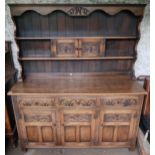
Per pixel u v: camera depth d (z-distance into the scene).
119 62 2.04
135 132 1.81
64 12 1.72
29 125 1.76
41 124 1.75
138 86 1.77
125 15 1.84
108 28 1.90
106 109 1.69
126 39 1.91
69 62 2.02
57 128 1.77
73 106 1.67
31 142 1.85
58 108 1.67
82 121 1.74
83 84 1.83
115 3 1.73
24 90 1.66
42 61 2.00
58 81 1.92
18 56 1.82
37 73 2.04
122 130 1.80
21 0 1.82
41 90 1.66
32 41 1.90
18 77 2.09
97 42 1.82
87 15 1.69
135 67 2.12
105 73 2.07
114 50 1.98
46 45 1.93
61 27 1.88
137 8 1.64
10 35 1.92
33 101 1.64
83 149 1.96
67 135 1.81
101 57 1.86
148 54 2.04
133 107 1.69
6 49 1.83
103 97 1.63
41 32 1.89
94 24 1.88
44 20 1.84
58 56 1.87
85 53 1.87
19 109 1.68
